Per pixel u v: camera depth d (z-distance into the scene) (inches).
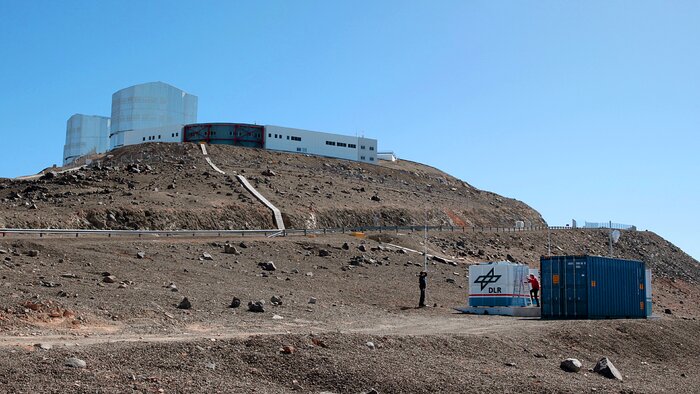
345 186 4549.7
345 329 1125.1
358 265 2287.2
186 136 5797.2
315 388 729.6
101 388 609.9
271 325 1097.4
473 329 1222.9
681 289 3951.8
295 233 2851.9
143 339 847.1
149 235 2294.5
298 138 5807.1
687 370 1211.9
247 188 3774.6
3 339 782.5
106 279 1376.7
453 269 2576.3
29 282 1238.3
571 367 956.6
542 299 1582.2
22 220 2306.8
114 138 7062.0
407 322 1311.5
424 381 766.5
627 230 5211.6
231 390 663.8
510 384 799.1
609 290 1611.7
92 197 2967.5
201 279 1620.3
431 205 4692.4
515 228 4362.7
